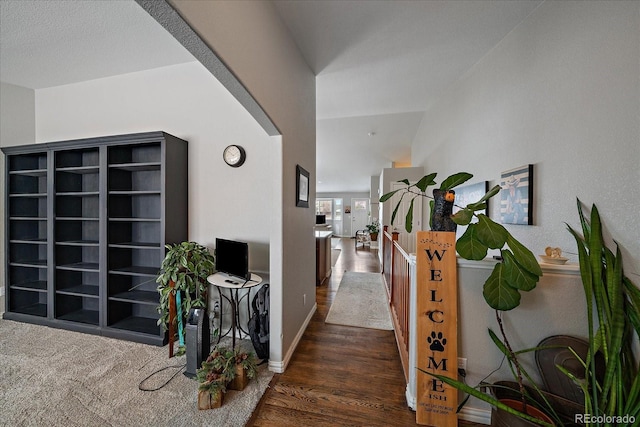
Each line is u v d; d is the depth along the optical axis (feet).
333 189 36.99
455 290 4.65
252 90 4.49
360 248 27.61
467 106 9.07
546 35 5.37
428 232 4.78
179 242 7.90
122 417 4.78
